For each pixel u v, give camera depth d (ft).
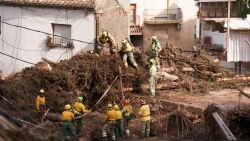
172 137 66.28
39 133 29.86
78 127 67.15
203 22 170.19
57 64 84.53
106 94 80.23
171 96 84.53
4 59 104.99
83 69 81.20
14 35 103.24
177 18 169.99
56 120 72.08
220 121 58.34
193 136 64.08
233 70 122.62
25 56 102.89
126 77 83.82
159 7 170.50
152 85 82.84
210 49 156.15
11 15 102.68
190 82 89.66
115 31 99.14
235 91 88.84
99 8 95.40
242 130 61.46
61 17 97.96
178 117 68.74
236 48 114.11
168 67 94.17
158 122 70.59
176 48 100.37
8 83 81.51
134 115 76.84
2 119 30.22
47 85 80.33
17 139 28.25
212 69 95.55
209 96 85.35
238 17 161.58
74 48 97.50
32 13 100.48
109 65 82.28
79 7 95.09
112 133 65.36
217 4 167.53
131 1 168.96
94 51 90.07
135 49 96.12
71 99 77.46
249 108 68.59
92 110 80.64
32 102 77.77
